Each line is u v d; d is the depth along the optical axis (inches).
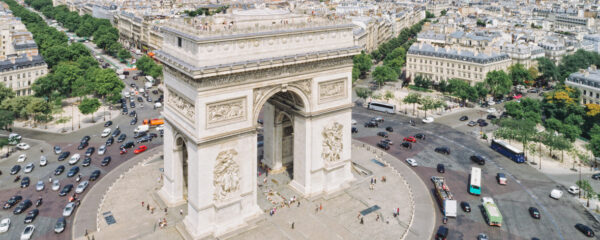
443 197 7706.7
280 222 7017.7
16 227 7116.1
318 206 7480.3
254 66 6427.2
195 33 6053.2
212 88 6171.3
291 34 6845.5
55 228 6924.2
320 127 7583.7
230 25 6648.6
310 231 6791.3
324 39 7273.6
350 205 7568.9
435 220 7337.6
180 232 6707.7
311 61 7042.3
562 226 7258.9
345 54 7426.2
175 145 7229.3
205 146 6309.1
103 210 7396.7
